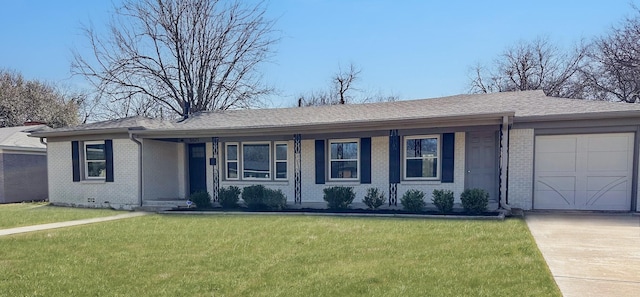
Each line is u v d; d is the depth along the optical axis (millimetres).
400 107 12656
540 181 9656
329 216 9492
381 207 10898
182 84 22969
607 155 9195
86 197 13289
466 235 6430
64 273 4770
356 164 11617
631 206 9055
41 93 30219
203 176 13570
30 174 16656
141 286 4234
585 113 8914
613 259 4809
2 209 12625
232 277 4465
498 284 3930
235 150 12992
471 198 9227
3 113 28078
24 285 4320
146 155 12617
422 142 10898
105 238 6934
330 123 10281
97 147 13273
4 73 29828
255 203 11391
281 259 5207
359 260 5066
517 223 7609
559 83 27766
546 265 4543
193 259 5312
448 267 4578
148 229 7844
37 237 7113
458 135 10492
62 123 29344
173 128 12180
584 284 3873
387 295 3746
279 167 12531
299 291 3936
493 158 10211
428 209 10148
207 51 22938
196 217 9719
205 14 22500
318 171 11797
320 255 5367
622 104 9625
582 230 6809
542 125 9469
